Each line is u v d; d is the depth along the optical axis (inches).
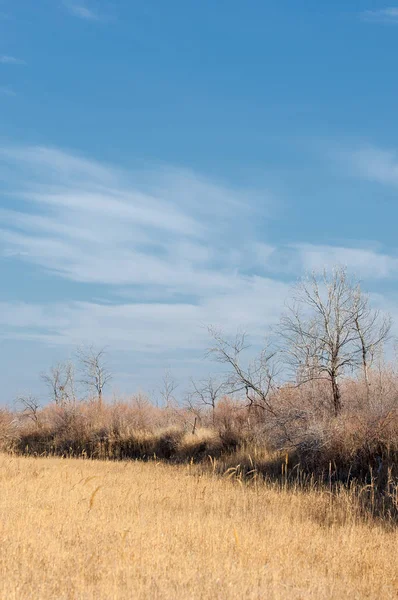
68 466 996.6
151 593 337.7
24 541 425.4
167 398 1488.7
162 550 425.7
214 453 1134.4
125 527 492.4
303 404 951.0
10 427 1492.4
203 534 478.3
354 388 936.9
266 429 976.3
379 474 749.3
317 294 1032.2
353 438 822.5
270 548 455.8
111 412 1419.8
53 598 327.0
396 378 895.1
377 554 457.4
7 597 316.5
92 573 372.5
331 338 1008.2
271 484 781.3
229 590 346.6
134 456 1284.4
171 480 793.6
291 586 372.2
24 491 649.6
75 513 539.8
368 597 375.2
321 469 824.9
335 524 567.8
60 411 1486.2
